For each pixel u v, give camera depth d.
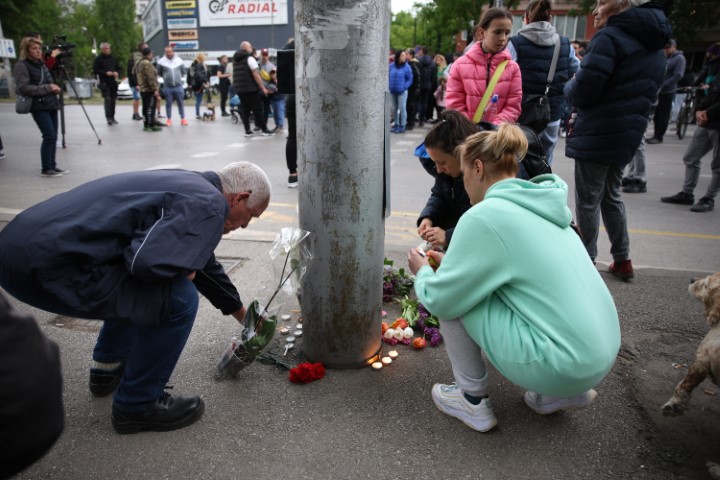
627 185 6.79
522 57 4.08
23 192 5.95
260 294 3.36
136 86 14.17
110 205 1.77
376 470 1.94
